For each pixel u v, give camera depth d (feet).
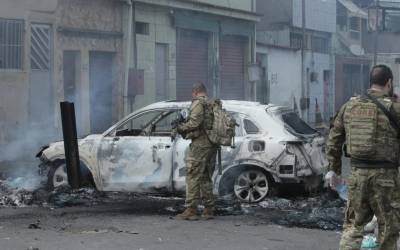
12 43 54.65
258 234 23.67
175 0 70.85
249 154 30.32
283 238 23.03
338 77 123.85
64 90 59.21
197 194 26.50
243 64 88.94
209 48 80.33
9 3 54.19
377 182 16.93
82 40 60.34
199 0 76.95
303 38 105.60
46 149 33.63
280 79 99.86
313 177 30.96
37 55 56.70
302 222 25.84
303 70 106.93
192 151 26.43
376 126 16.89
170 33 71.77
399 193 17.21
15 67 55.01
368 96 17.29
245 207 29.37
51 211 28.45
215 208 28.89
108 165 31.86
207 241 22.31
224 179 30.71
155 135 31.68
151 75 68.74
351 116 17.26
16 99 54.90
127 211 28.58
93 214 27.71
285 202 29.78
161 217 27.07
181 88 74.59
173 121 30.04
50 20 57.11
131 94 64.85
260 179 30.42
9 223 25.34
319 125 97.09
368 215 17.53
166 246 21.40
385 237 17.15
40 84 57.00
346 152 17.52
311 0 115.34
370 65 137.49
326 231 24.56
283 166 30.04
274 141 30.22
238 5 85.51
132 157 31.55
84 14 60.49
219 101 26.94
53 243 21.50
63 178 33.27
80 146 32.37
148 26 68.13
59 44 57.98
